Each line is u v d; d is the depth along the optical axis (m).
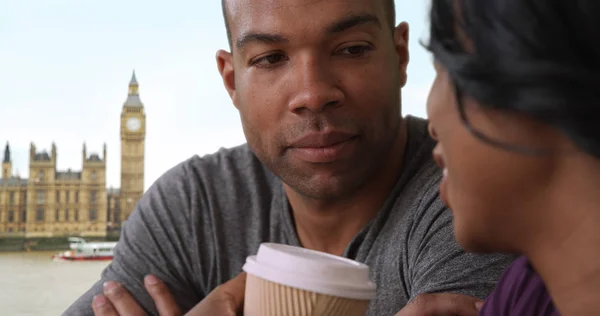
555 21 0.23
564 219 0.25
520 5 0.23
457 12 0.26
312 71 0.66
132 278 0.82
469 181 0.27
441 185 0.30
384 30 0.69
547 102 0.22
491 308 0.43
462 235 0.28
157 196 0.88
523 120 0.24
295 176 0.71
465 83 0.25
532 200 0.26
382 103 0.69
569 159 0.24
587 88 0.22
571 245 0.25
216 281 0.83
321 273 0.46
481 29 0.24
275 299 0.47
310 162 0.69
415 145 0.78
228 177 0.86
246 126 0.73
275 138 0.70
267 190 0.85
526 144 0.24
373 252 0.74
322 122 0.67
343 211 0.76
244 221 0.84
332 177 0.70
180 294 0.83
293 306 0.47
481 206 0.27
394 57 0.72
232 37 0.73
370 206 0.76
